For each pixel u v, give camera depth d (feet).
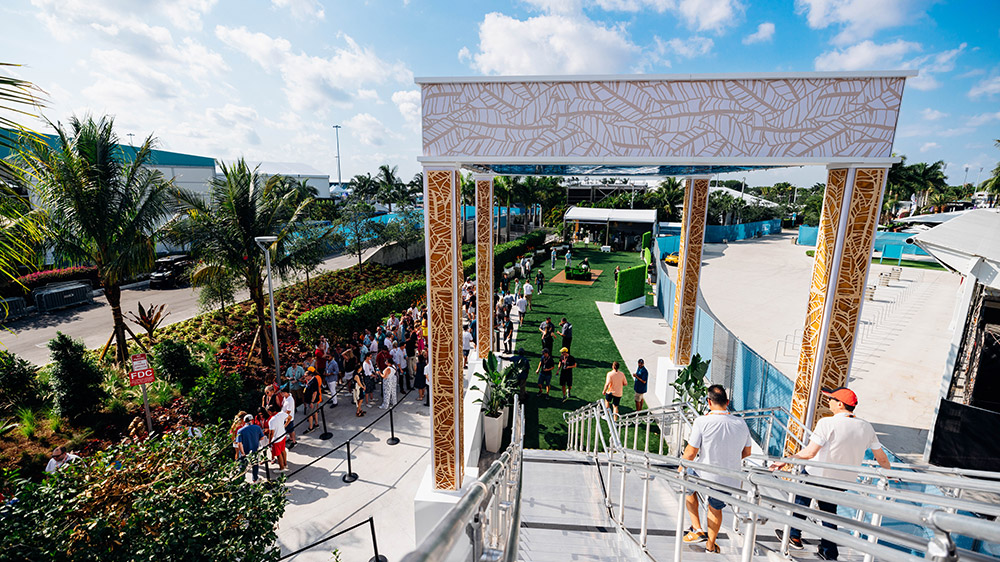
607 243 147.54
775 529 15.78
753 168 29.30
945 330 55.16
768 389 31.53
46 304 69.46
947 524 4.31
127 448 18.54
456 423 25.53
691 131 21.35
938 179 179.83
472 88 22.13
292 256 54.39
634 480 21.89
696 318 47.70
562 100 21.80
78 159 41.11
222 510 17.61
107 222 43.65
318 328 51.85
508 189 140.15
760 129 20.99
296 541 25.95
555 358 51.60
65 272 77.97
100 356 48.19
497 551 6.63
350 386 45.29
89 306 74.33
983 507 6.27
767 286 85.15
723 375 39.34
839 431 14.70
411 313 57.82
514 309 71.00
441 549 3.57
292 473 32.07
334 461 33.71
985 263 24.16
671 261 111.75
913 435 31.24
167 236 50.01
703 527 15.93
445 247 23.89
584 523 17.89
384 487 30.81
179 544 16.05
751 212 194.39
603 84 21.59
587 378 46.16
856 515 16.87
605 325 64.13
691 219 38.63
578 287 89.71
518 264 97.86
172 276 87.40
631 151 21.75
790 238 177.37
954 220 30.53
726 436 14.38
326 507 28.84
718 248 144.15
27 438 33.81
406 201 112.06
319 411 40.29
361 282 89.81
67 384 35.96
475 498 5.65
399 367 44.65
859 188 21.21
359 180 204.33
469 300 63.72
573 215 148.25
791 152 20.90
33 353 53.47
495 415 33.96
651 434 35.12
